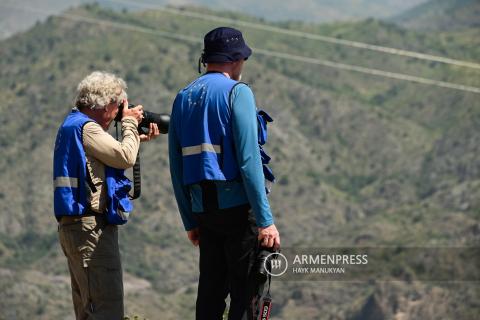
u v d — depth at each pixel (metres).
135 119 9.32
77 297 9.50
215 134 8.44
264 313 8.35
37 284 196.88
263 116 8.75
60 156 9.02
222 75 8.67
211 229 8.71
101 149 8.98
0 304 185.38
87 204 8.96
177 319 190.12
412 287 160.38
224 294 8.95
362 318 159.75
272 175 8.70
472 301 155.75
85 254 9.01
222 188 8.45
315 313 162.25
